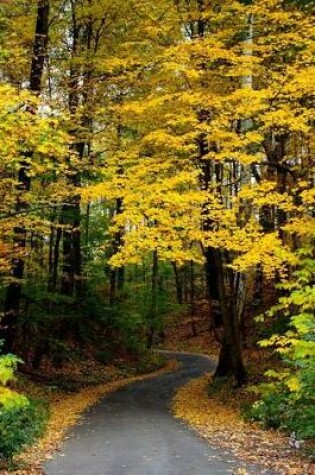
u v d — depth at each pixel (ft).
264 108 42.04
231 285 55.06
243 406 46.14
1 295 56.13
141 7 52.06
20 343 63.10
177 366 90.02
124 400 54.29
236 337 54.08
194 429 38.42
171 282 159.43
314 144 49.01
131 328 86.99
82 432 38.34
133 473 26.48
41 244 74.28
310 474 25.50
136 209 40.88
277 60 53.98
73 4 58.34
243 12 46.55
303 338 30.04
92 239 77.77
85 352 75.31
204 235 41.34
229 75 44.80
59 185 46.11
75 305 71.82
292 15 50.06
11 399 25.59
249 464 27.68
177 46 45.06
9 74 51.42
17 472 26.94
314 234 42.39
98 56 55.67
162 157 47.52
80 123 49.26
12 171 43.19
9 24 49.60
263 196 42.22
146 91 53.36
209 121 46.52
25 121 32.19
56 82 55.93
